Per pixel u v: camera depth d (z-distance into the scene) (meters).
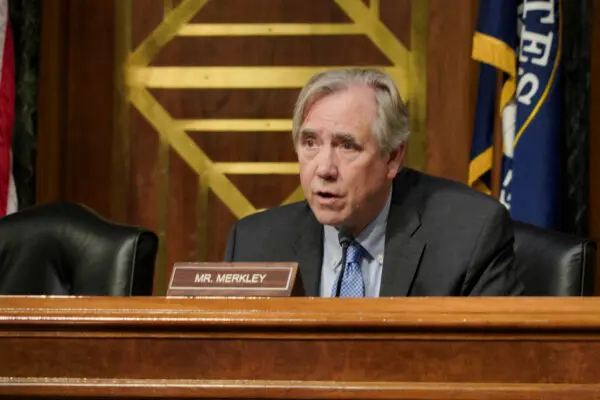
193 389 2.43
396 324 2.38
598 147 8.11
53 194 8.73
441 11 8.67
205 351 2.45
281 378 2.43
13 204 7.92
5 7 7.94
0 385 2.47
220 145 8.87
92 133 8.88
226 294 2.93
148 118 8.91
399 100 3.97
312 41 8.77
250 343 2.44
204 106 8.88
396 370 2.40
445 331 2.39
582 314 2.36
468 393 2.37
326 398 2.39
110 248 4.43
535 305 2.45
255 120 8.83
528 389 2.36
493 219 4.15
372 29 8.73
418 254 4.06
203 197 8.86
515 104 7.40
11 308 2.52
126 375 2.46
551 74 7.27
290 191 8.80
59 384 2.46
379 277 4.12
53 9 8.72
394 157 4.05
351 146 3.88
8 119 7.92
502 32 7.37
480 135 7.61
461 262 4.04
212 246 8.88
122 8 8.90
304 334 2.42
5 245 4.59
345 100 3.88
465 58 8.64
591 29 8.13
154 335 2.46
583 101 7.92
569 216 7.89
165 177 8.89
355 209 3.91
